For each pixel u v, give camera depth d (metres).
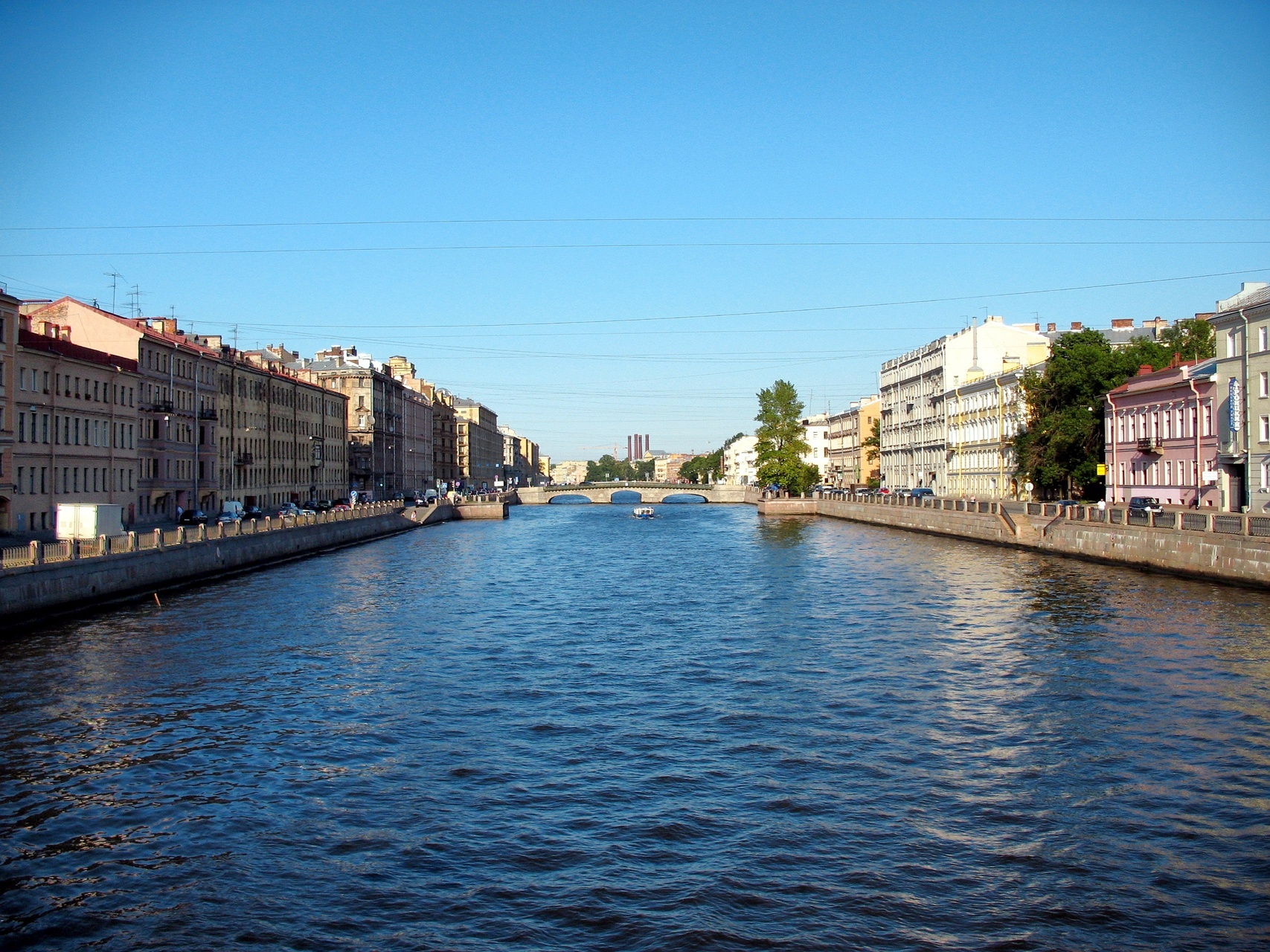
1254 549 46.19
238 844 19.12
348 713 28.30
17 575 40.19
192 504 89.38
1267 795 21.11
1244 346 63.12
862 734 25.78
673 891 17.05
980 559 68.62
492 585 59.25
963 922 16.00
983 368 130.00
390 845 19.02
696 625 43.19
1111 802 20.84
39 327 77.50
